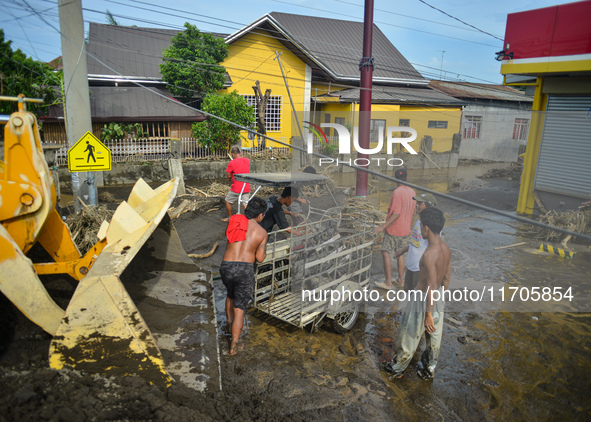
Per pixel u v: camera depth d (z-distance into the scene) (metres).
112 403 2.83
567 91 8.76
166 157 13.98
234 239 4.22
